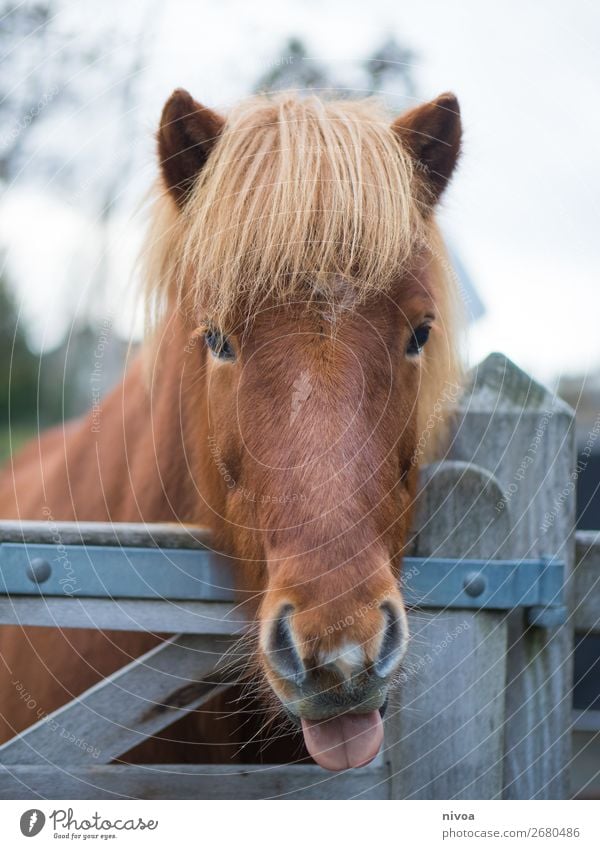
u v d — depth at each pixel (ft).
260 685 4.87
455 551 4.85
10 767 4.39
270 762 5.65
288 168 4.50
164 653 4.63
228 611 4.62
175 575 4.51
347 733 3.99
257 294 4.38
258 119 4.95
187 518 5.68
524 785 4.93
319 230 4.41
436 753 4.71
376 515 4.19
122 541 4.44
